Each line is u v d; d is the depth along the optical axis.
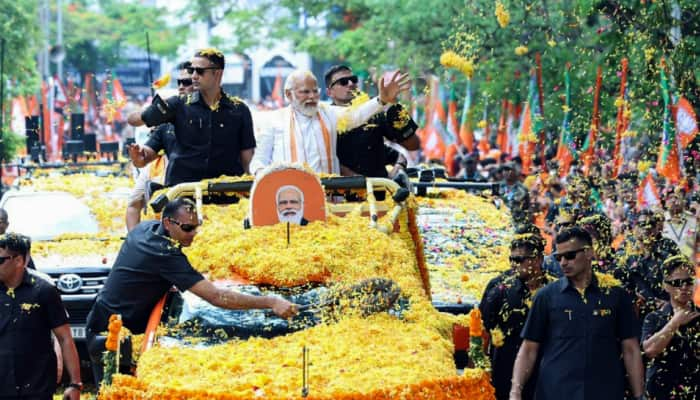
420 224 16.06
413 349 9.25
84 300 14.74
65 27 68.88
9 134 33.03
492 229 16.03
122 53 74.31
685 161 16.69
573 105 22.08
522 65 28.22
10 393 10.86
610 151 21.20
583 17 20.59
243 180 11.96
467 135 30.88
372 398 8.30
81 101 46.31
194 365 8.96
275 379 8.61
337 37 46.72
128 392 8.61
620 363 9.85
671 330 10.66
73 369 11.10
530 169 23.08
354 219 11.34
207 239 10.89
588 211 15.32
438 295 13.63
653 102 18.08
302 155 13.29
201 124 13.19
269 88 71.69
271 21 59.12
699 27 17.62
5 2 40.06
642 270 13.08
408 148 14.57
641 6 17.81
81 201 18.23
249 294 10.01
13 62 39.91
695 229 14.91
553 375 9.80
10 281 10.89
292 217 11.05
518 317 11.38
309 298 10.14
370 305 9.98
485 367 9.18
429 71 34.97
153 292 10.43
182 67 15.13
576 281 9.90
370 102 13.52
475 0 23.02
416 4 33.28
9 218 17.72
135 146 13.62
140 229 10.59
